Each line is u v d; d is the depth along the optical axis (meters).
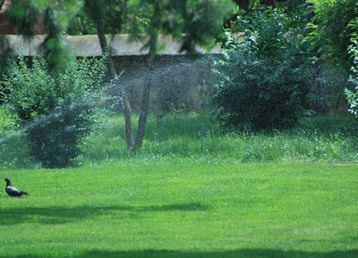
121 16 21.59
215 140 42.97
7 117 40.28
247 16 48.97
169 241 20.84
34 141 39.34
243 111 46.75
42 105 39.09
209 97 52.94
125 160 39.56
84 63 39.84
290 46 47.31
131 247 20.08
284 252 19.12
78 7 20.45
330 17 46.47
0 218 24.56
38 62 39.50
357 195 27.67
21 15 20.09
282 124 46.69
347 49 46.12
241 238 21.12
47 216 24.89
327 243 20.31
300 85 46.78
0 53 22.41
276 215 24.36
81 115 39.53
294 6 49.06
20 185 31.42
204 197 27.70
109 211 25.67
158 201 27.28
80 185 31.11
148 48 21.11
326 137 41.97
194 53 20.67
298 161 37.38
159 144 43.06
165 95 54.81
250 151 38.88
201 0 20.17
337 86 51.12
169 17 20.30
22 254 19.20
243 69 46.72
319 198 27.11
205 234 21.73
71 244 20.56
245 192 28.48
